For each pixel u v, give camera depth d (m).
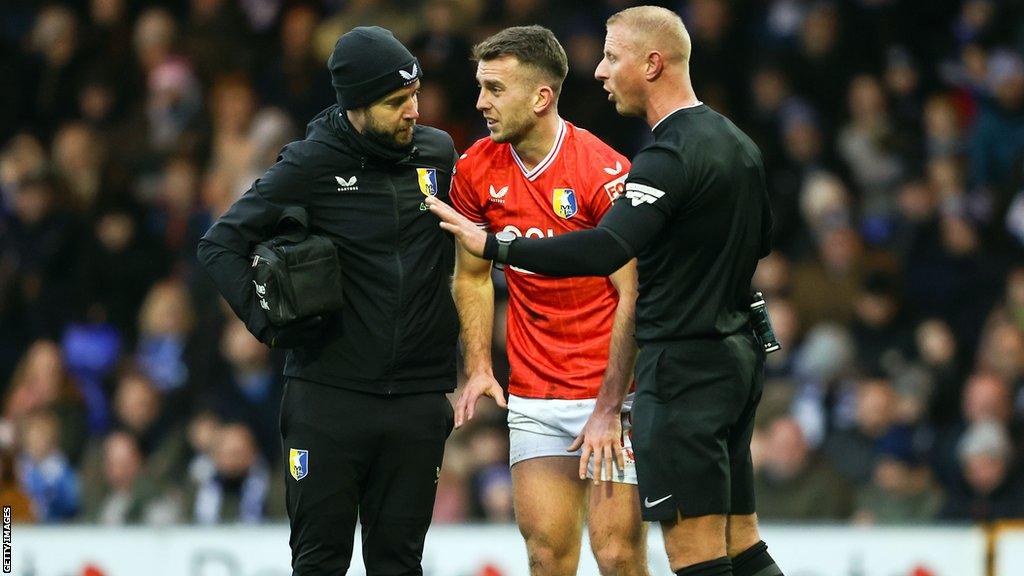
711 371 17.84
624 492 19.42
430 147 18.97
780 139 42.12
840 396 36.38
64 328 42.72
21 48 49.44
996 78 42.50
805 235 40.53
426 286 18.66
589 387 19.81
